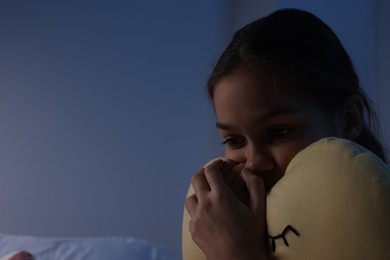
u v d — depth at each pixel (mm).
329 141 404
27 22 2037
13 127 2010
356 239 335
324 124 461
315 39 494
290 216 387
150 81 2061
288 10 527
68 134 2029
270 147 451
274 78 429
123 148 2039
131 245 1521
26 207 1993
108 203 2023
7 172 1996
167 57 2070
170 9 2084
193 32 2074
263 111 429
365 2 1538
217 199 447
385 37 1502
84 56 2045
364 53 1507
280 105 428
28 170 2004
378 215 334
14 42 2029
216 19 2078
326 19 1495
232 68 454
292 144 440
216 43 2059
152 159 2043
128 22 2066
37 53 2035
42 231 1991
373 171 354
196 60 2062
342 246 341
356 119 510
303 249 368
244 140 473
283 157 442
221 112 463
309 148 417
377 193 342
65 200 2012
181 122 2045
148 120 2045
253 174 460
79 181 2021
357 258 332
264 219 429
